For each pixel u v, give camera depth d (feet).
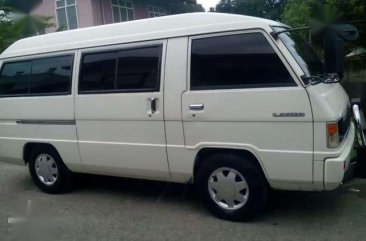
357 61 26.73
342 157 10.96
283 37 12.12
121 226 13.15
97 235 12.61
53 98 15.78
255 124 11.64
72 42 15.52
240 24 11.94
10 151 17.72
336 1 22.44
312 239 11.28
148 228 12.82
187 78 12.61
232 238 11.65
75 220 13.93
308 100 10.87
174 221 13.20
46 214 14.66
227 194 12.59
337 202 13.88
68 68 15.44
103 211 14.60
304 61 12.38
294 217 12.85
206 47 12.43
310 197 14.44
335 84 13.69
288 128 11.22
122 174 14.83
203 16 12.69
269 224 12.42
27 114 16.75
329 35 11.94
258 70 11.62
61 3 56.85
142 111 13.50
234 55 12.00
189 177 13.21
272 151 11.51
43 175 17.11
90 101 14.70
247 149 11.87
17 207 15.64
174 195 15.81
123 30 14.26
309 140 11.01
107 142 14.51
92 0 54.85
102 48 14.55
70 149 15.64
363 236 11.32
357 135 13.71
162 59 13.07
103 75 14.48
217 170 12.66
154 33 13.39
